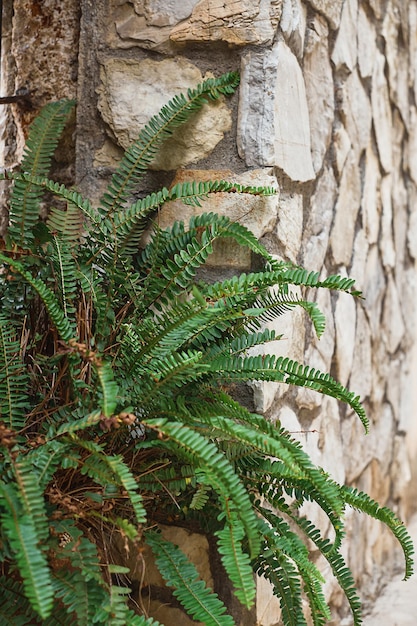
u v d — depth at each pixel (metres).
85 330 1.96
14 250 1.93
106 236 2.02
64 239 2.01
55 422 1.87
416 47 3.16
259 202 2.07
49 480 1.77
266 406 2.09
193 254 1.97
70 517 1.83
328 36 2.40
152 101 2.14
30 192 2.02
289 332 2.22
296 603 1.94
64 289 1.95
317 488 1.84
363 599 2.75
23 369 1.90
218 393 1.97
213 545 2.11
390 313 3.00
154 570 2.09
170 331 1.87
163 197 2.01
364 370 2.76
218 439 1.93
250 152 2.08
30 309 2.03
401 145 3.05
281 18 2.10
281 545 1.89
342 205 2.53
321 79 2.36
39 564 1.61
